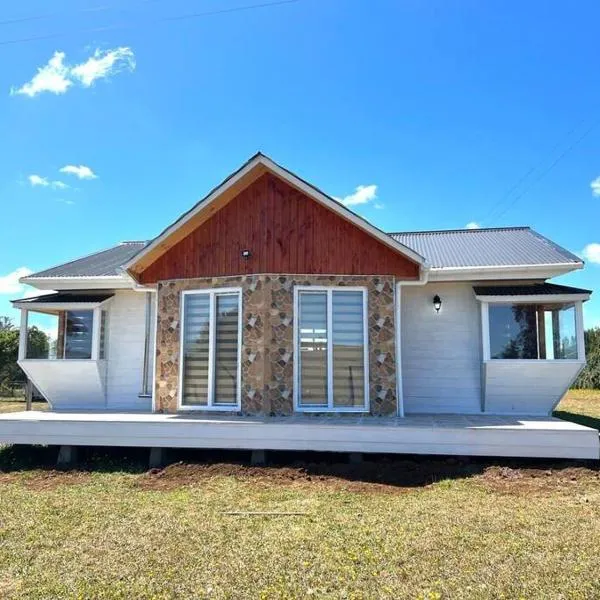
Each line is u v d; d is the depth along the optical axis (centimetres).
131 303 1361
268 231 1127
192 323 1163
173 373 1161
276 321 1091
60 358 1316
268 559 520
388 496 766
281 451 995
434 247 1419
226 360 1125
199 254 1166
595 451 883
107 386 1341
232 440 962
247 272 1120
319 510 692
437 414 1205
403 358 1259
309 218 1121
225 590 454
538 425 960
